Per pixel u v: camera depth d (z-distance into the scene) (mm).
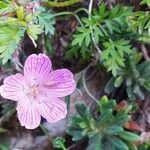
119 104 123
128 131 126
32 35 108
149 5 111
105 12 118
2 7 110
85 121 118
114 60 116
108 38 120
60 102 114
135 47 125
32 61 109
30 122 111
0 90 107
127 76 121
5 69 118
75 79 127
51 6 120
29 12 110
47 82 112
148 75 121
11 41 106
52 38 125
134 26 115
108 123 118
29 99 112
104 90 127
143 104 127
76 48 122
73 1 120
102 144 120
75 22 127
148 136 125
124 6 120
